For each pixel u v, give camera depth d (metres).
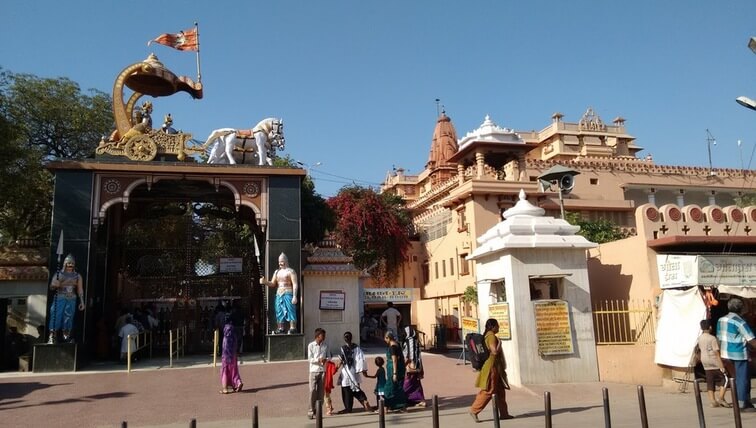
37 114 22.58
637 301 13.80
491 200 33.91
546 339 12.79
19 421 9.89
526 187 34.41
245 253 21.41
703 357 10.09
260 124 19.52
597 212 36.66
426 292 41.28
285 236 18.02
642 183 37.41
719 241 13.24
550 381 12.65
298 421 9.76
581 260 13.42
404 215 43.59
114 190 17.31
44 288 17.19
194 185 19.69
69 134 23.78
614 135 52.25
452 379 13.73
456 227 36.03
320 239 24.33
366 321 28.05
